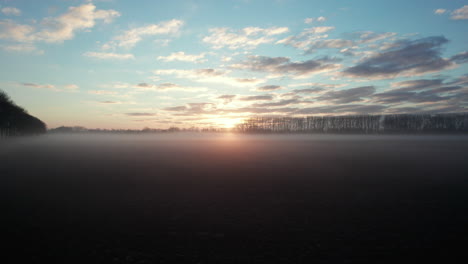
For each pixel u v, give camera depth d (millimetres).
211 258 9469
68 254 9734
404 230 11914
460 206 15328
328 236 11344
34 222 13000
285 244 10594
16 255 9617
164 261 9242
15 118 84250
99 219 13492
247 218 13641
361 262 9141
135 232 11836
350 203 16156
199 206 15703
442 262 9109
